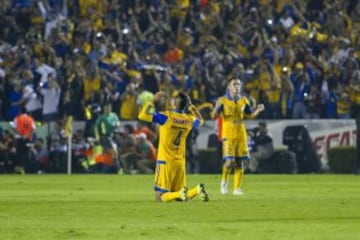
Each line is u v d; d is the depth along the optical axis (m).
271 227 30.47
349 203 41.69
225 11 96.19
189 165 80.06
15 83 83.94
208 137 80.00
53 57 88.31
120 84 85.81
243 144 49.97
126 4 95.88
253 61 89.94
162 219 33.59
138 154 80.19
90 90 84.25
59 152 80.56
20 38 91.19
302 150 80.19
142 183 62.31
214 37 94.19
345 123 80.38
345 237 27.53
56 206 39.88
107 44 88.75
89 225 31.28
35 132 80.75
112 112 82.44
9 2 94.69
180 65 85.88
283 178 70.56
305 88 85.50
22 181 64.88
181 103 41.66
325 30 95.88
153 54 89.12
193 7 97.06
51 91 83.62
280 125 80.12
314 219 33.44
